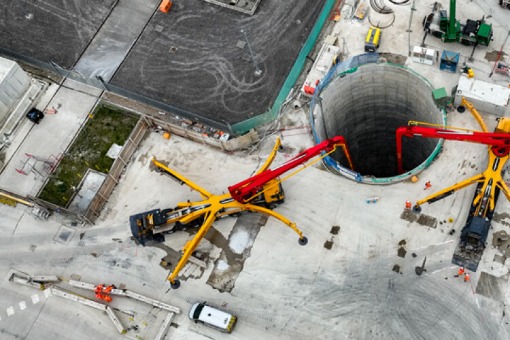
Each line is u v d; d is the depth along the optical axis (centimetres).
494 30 4822
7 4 5750
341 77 4741
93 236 4625
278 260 4306
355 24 5081
